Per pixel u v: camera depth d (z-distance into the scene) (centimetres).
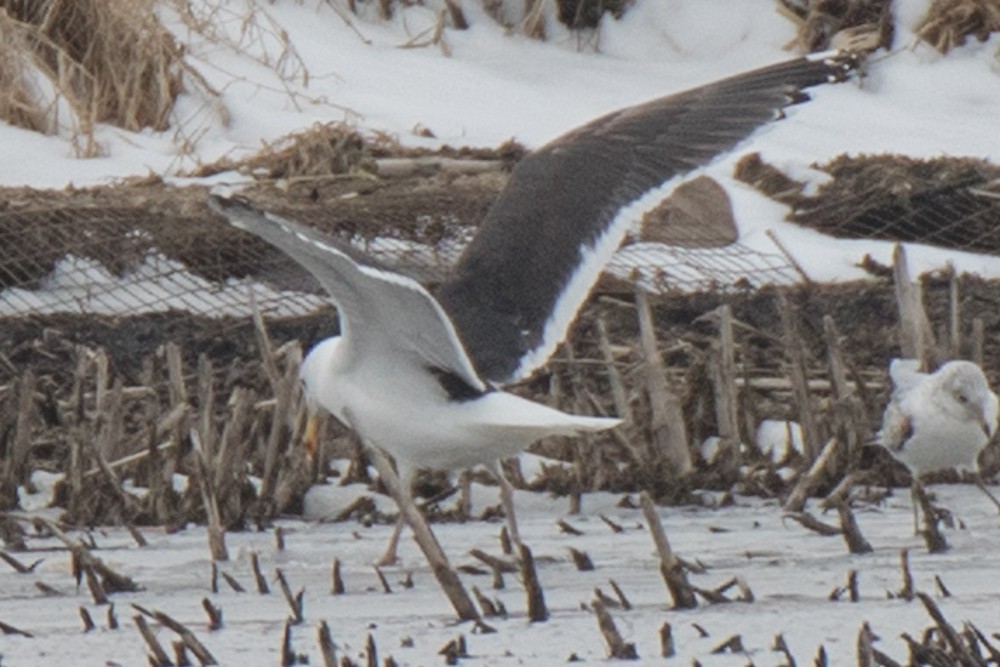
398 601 970
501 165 1850
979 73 2191
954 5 2236
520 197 1033
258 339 1470
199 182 1783
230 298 1605
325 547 1146
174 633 892
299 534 1196
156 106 1941
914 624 883
